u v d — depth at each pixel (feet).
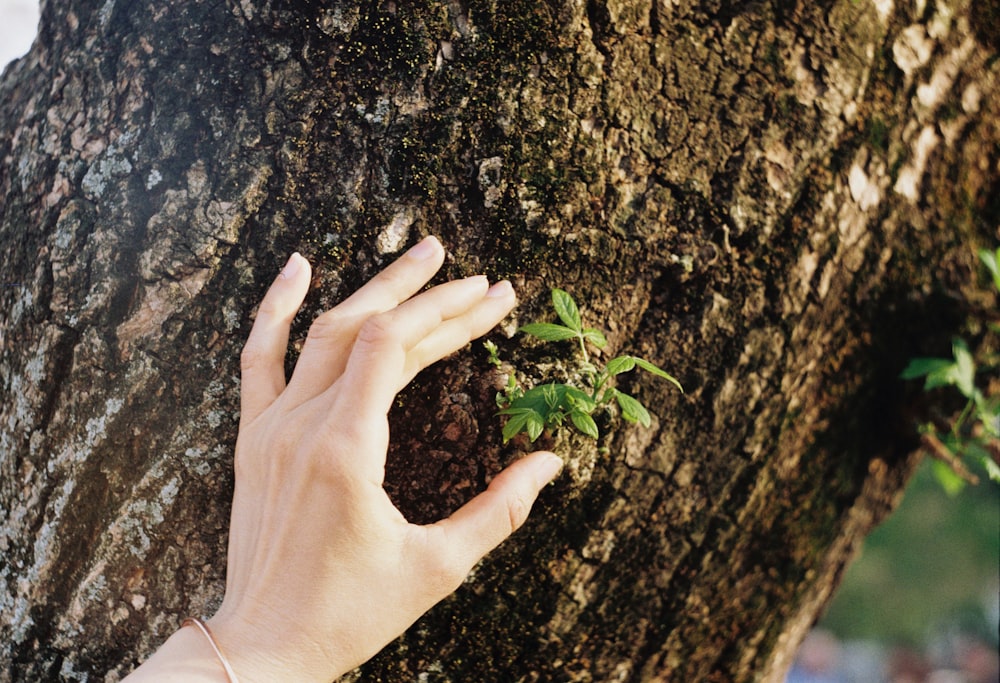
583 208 1.75
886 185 1.91
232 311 1.74
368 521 1.57
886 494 2.29
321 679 1.58
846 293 1.94
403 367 1.62
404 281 1.67
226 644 1.56
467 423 1.75
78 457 1.77
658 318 1.81
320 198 1.74
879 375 2.05
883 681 9.34
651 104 1.76
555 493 1.79
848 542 2.27
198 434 1.74
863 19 1.83
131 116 1.76
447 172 1.73
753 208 1.79
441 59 1.73
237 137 1.73
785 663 2.33
